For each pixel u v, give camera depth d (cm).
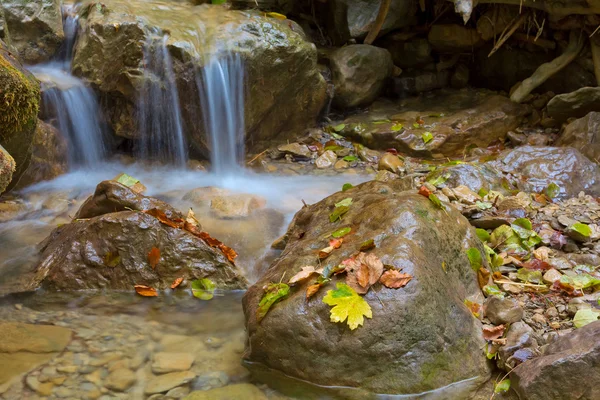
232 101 576
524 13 660
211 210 448
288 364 272
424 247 297
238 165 597
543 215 435
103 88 545
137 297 349
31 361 282
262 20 604
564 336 276
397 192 371
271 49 583
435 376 268
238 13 620
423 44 732
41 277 355
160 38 541
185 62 539
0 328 308
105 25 530
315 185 542
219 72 557
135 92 539
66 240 370
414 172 546
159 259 357
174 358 290
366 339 264
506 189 470
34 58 555
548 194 472
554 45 674
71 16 577
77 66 544
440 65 743
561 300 329
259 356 279
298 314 271
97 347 297
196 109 558
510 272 361
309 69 622
